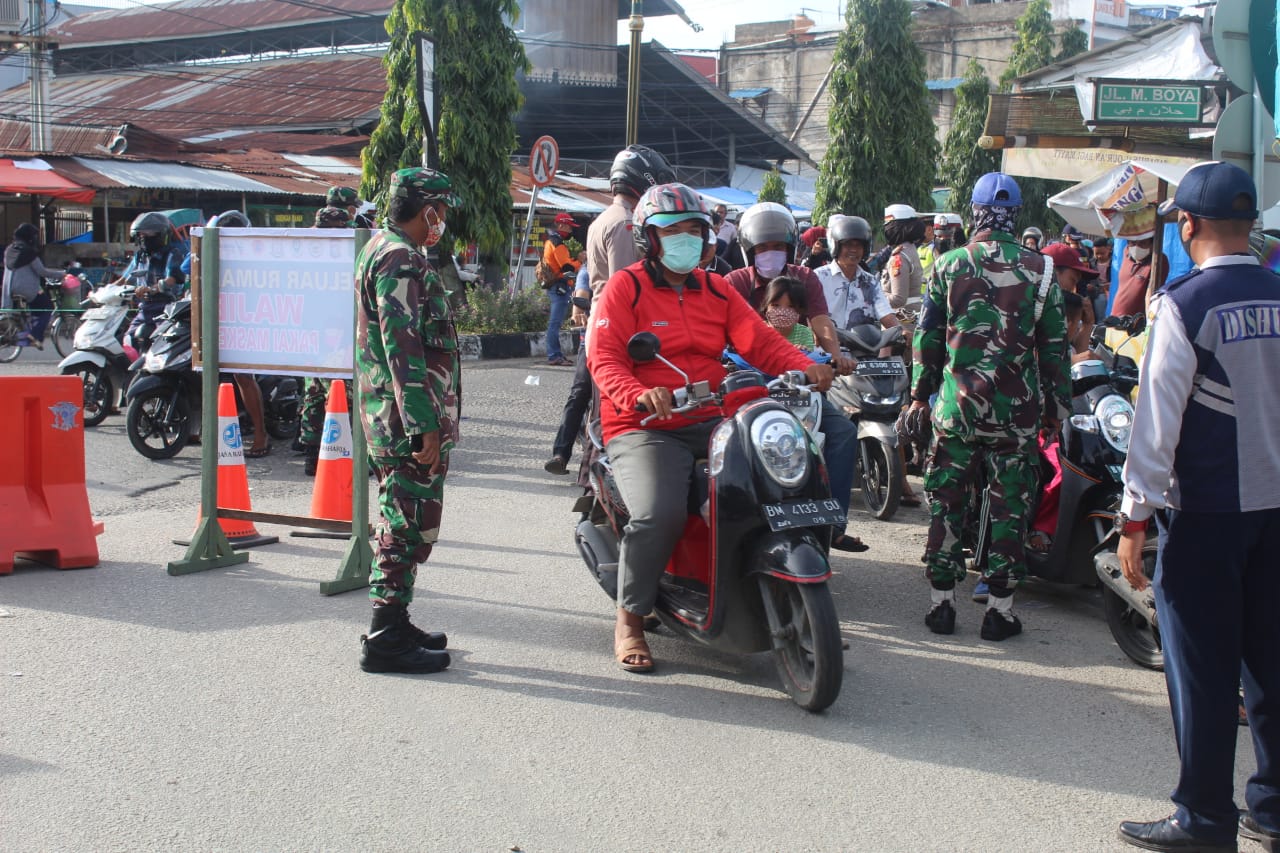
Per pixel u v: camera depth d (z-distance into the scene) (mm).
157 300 10531
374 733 4215
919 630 5664
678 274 4949
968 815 3730
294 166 26703
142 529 7105
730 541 4488
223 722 4270
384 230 4828
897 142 24734
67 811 3576
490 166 16875
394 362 4570
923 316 5551
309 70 40125
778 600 4723
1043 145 12070
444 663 4867
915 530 7652
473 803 3705
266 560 6504
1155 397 3391
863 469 8141
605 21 42719
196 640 5137
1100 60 14617
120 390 10883
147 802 3648
